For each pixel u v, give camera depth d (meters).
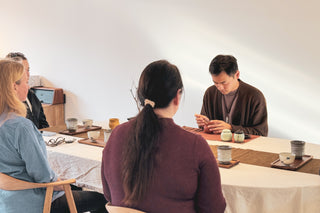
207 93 3.15
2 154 1.82
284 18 3.61
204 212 1.32
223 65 2.72
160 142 1.26
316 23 3.46
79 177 2.27
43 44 5.53
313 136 3.65
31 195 1.89
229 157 2.02
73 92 5.34
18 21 5.75
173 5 4.24
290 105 3.72
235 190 1.75
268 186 1.73
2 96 1.81
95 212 2.33
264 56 3.78
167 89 1.28
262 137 2.70
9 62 1.85
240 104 2.96
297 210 1.74
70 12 5.13
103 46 4.90
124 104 4.85
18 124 1.82
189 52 4.23
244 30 3.84
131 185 1.25
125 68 4.75
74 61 5.23
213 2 3.97
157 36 4.43
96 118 5.17
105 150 1.38
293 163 2.03
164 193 1.25
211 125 2.79
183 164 1.25
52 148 2.44
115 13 4.71
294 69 3.64
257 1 3.72
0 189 1.89
